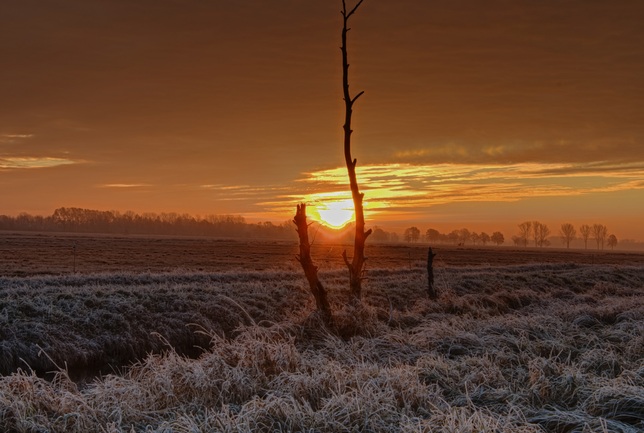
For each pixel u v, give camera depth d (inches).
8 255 2114.9
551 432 265.0
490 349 420.8
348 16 730.2
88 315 663.8
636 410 279.9
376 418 268.4
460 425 247.3
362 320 588.4
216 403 297.9
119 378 339.0
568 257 4037.9
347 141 742.5
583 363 374.0
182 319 706.2
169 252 2738.7
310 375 348.2
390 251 3838.6
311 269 588.1
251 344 374.3
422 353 425.7
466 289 1064.8
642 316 568.7
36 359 570.3
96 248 2849.4
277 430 259.1
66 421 268.8
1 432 261.1
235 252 2960.1
